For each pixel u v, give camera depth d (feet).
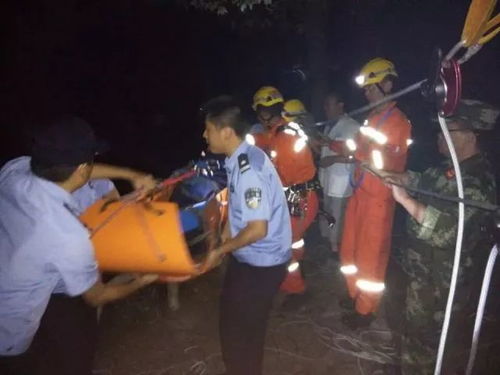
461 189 7.29
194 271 8.25
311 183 14.28
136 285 8.56
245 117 9.78
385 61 12.54
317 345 13.88
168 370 13.06
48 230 7.59
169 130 35.81
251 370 10.69
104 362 13.38
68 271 7.74
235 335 10.44
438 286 10.16
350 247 13.97
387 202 12.94
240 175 9.44
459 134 9.36
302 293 15.72
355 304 14.69
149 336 14.39
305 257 18.79
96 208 8.59
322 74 21.88
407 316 10.93
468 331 13.71
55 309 8.91
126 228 8.00
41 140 7.66
